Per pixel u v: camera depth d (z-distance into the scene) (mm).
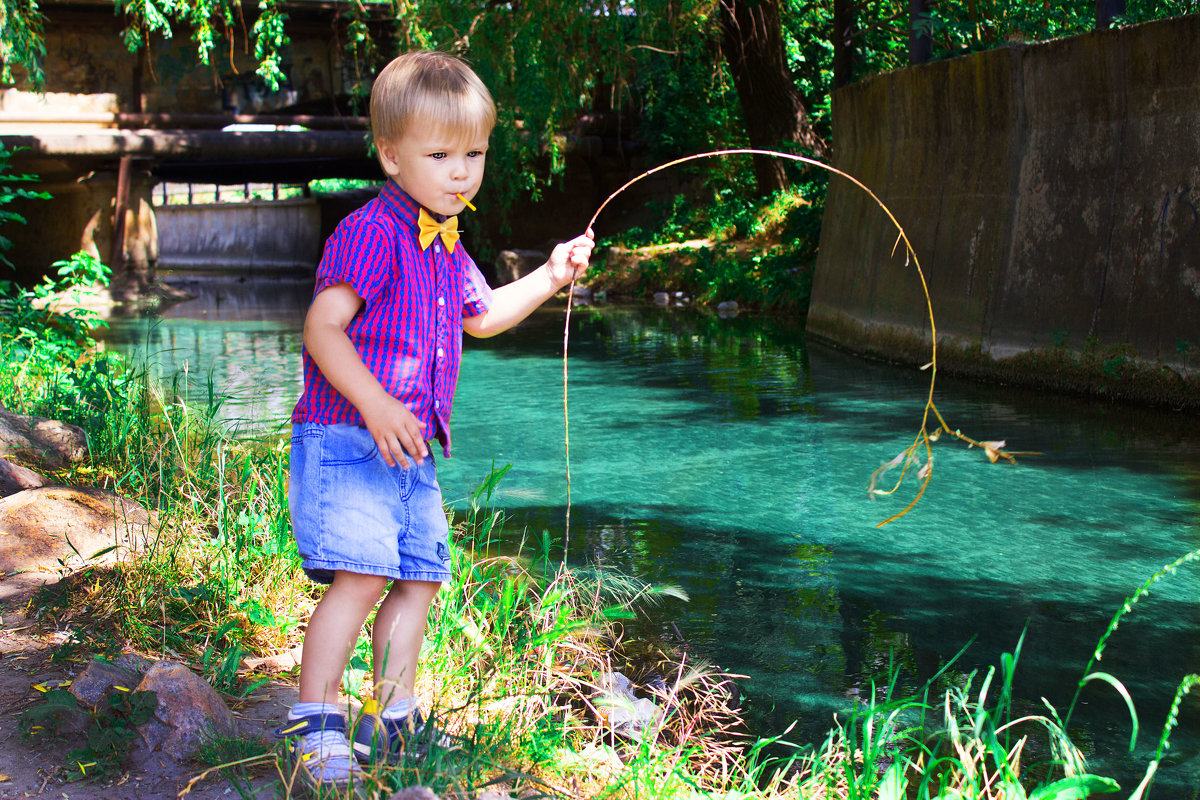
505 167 15508
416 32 12867
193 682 2139
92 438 4734
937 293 8844
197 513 3693
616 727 2629
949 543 4230
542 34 12969
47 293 7871
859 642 3250
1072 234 7371
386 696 2053
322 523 1981
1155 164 6684
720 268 16094
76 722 2092
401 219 2084
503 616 2914
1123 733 2635
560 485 5246
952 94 8555
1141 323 6852
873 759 2217
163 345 11594
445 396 2135
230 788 1893
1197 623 3336
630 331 12609
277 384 8367
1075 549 4102
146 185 20562
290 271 33438
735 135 20953
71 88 19250
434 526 2100
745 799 2211
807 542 4293
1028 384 7758
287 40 12469
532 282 2326
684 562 4043
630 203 23594
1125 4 7418
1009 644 3211
